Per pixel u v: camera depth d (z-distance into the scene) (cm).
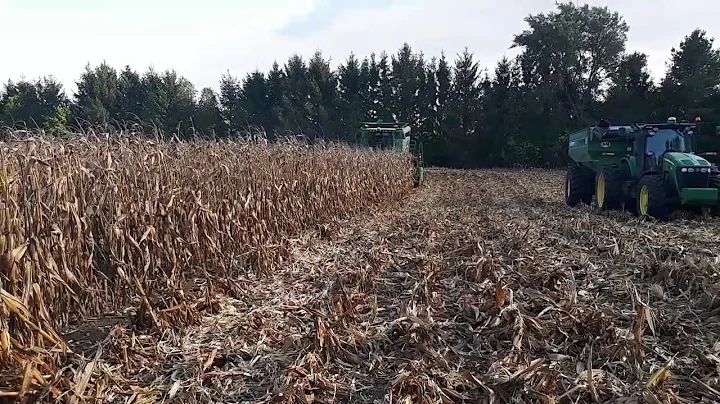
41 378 339
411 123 4803
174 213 602
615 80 4378
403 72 4778
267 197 818
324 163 1111
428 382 370
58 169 485
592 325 463
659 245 798
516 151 4334
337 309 520
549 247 824
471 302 545
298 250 837
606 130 1314
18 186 429
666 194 1083
